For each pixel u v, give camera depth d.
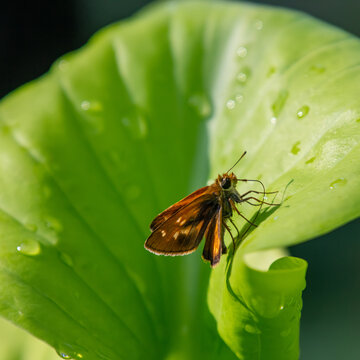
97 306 0.29
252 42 0.32
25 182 0.31
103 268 0.30
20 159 0.31
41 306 0.29
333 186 0.28
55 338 0.29
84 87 0.32
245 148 0.30
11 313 0.29
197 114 0.31
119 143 0.31
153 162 0.31
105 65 0.32
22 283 0.29
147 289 0.30
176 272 0.30
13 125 0.31
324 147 0.29
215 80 0.32
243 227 0.29
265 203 0.29
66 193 0.31
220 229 0.29
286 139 0.29
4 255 0.30
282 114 0.30
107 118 0.32
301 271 0.27
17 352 0.31
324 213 0.27
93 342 0.29
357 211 0.27
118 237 0.30
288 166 0.29
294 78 0.30
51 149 0.31
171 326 0.30
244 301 0.28
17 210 0.30
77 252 0.30
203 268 0.30
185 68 0.32
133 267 0.30
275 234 0.27
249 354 0.28
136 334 0.30
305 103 0.30
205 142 0.31
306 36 0.31
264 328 0.28
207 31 0.32
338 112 0.29
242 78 0.31
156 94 0.32
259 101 0.31
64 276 0.29
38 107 0.32
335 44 0.31
